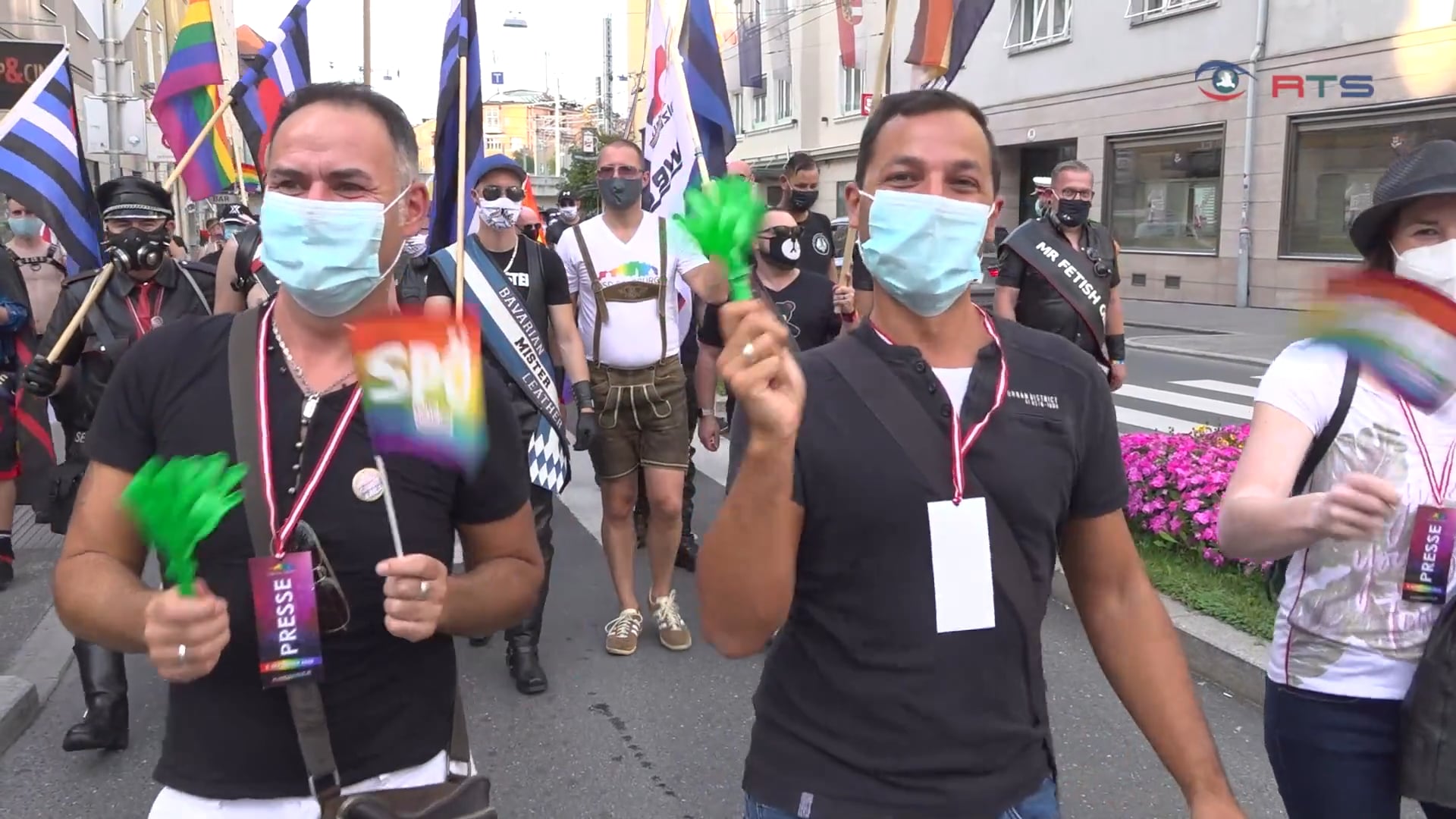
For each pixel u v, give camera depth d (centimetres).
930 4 453
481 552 186
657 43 536
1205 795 169
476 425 172
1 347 520
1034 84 2300
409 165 184
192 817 166
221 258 424
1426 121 1538
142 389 170
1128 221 2119
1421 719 188
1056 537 173
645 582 551
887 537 162
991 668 164
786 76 3206
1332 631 201
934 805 159
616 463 451
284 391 171
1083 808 333
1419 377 194
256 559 160
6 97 1320
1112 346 557
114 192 379
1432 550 190
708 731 389
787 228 438
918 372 169
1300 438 200
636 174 434
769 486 151
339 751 169
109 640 161
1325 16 1661
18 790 346
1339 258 1692
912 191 173
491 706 410
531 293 416
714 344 494
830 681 165
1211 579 484
